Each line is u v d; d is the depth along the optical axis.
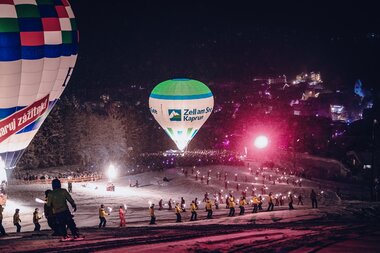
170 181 75.69
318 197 69.12
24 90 35.06
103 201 55.16
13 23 33.78
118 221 39.09
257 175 87.50
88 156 105.44
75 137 104.44
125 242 15.12
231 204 40.75
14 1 34.22
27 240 16.83
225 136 158.38
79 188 66.69
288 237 16.22
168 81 64.81
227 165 98.00
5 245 15.27
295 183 81.94
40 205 50.50
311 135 158.62
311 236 16.44
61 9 36.62
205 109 64.25
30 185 67.06
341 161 122.75
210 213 39.34
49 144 98.44
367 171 112.62
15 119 35.19
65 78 37.78
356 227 21.03
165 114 63.69
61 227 16.39
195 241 15.17
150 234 18.48
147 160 102.75
